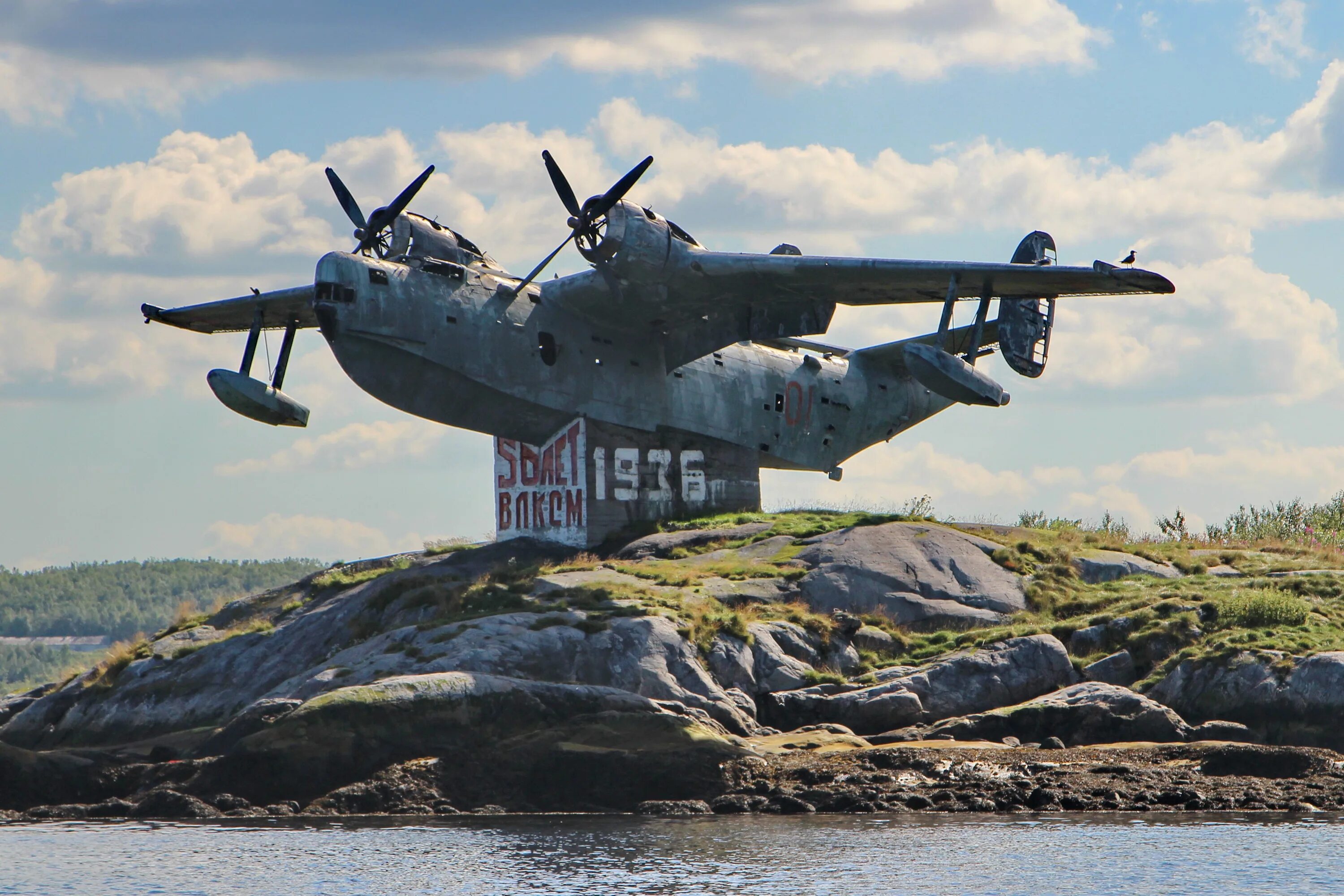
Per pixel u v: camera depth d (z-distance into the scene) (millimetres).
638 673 107125
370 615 128000
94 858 78438
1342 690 102000
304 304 147000
